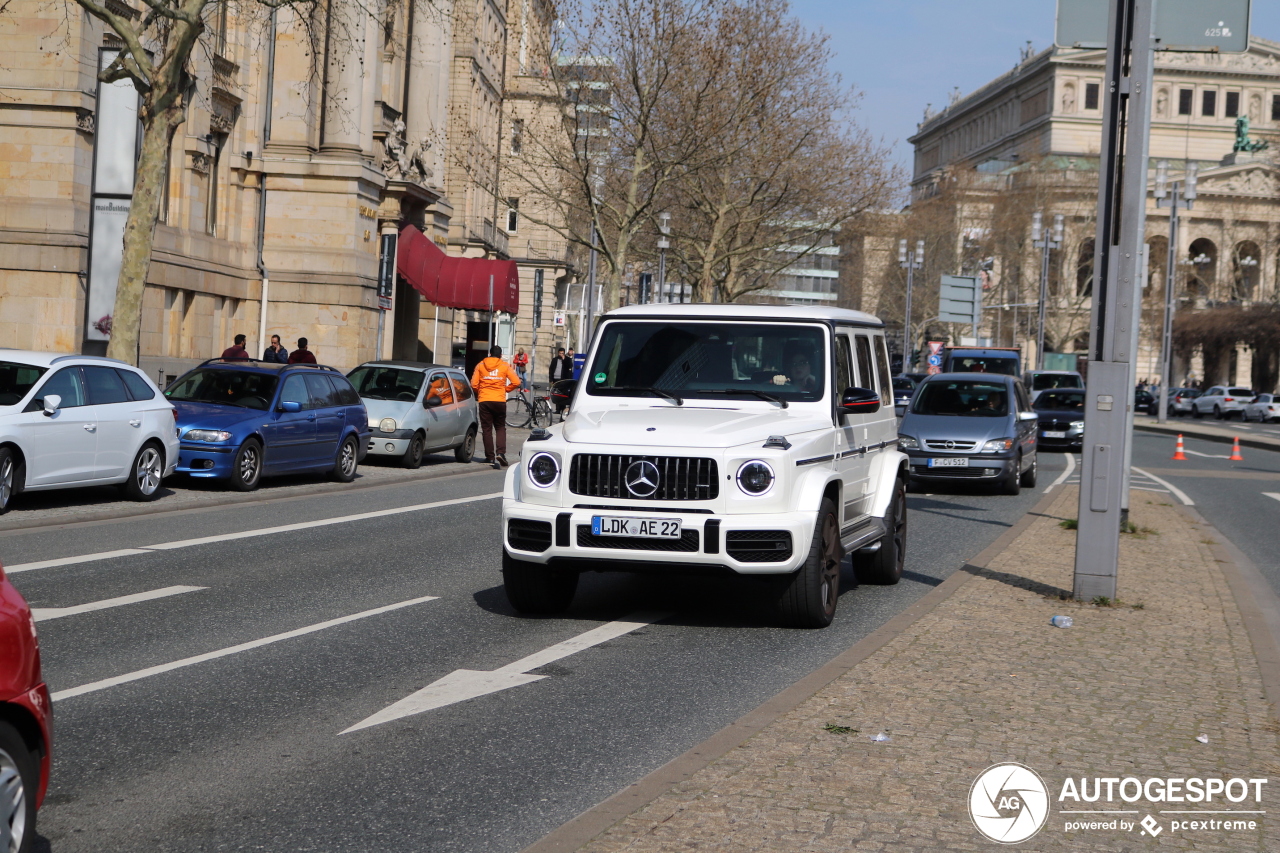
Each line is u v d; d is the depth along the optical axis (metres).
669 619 9.83
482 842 4.95
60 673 7.53
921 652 8.33
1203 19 10.19
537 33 37.47
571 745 6.31
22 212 28.64
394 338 47.81
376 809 5.31
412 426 23.92
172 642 8.46
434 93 48.12
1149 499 21.77
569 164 39.44
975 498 22.20
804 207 48.78
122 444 16.12
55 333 28.78
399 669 7.89
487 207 65.69
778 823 4.96
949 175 98.69
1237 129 125.56
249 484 18.55
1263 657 8.62
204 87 34.62
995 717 6.72
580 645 8.73
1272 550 16.19
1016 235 95.31
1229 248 95.50
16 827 4.20
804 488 9.25
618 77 36.38
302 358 30.55
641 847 4.66
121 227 30.02
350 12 38.09
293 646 8.46
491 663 8.12
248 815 5.21
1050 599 10.66
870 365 11.43
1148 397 88.81
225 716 6.71
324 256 38.06
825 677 7.53
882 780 5.57
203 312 35.12
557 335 78.50
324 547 13.28
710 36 35.91
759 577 9.19
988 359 45.47
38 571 11.09
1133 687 7.56
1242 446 48.72
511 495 9.49
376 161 40.72
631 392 10.29
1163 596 11.13
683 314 10.64
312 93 38.19
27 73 28.50
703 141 37.03
